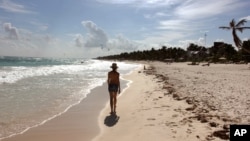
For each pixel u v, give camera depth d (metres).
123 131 8.51
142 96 15.57
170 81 24.78
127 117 10.48
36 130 8.75
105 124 9.60
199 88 18.66
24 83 22.52
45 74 36.12
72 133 8.49
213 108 11.06
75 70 53.16
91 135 8.27
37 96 15.57
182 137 7.44
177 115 9.98
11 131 8.56
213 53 126.12
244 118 9.36
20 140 7.73
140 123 9.27
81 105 13.31
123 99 15.23
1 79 25.30
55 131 8.70
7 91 17.20
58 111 11.77
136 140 7.45
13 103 13.16
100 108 12.67
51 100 14.45
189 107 11.39
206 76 32.88
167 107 11.59
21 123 9.55
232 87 19.41
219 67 66.00
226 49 115.25
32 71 42.38
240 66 69.88
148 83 24.05
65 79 28.56
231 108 11.10
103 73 43.72
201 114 9.96
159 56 176.25
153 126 8.71
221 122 8.82
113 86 11.45
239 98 13.84
